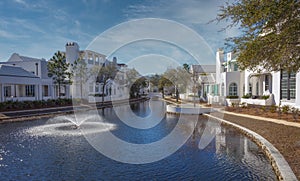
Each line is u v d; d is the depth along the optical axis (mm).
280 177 5168
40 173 6074
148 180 5617
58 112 20188
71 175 5926
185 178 5711
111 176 5879
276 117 13617
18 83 23297
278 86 16734
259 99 18531
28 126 13781
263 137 8820
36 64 31109
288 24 5926
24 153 7875
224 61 27859
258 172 5977
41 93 27359
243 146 8586
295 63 6734
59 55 28359
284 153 6613
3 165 6672
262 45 6309
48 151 8141
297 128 10234
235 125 11914
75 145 9008
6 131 12094
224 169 6262
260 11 5934
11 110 19812
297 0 5621
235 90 23594
